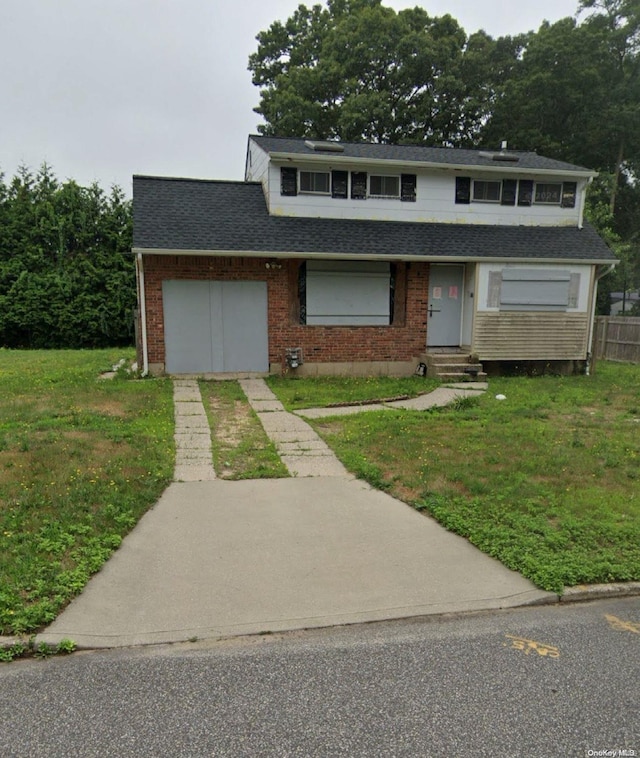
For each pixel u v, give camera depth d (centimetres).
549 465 609
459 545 426
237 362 1206
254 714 248
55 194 2323
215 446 678
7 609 316
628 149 2838
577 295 1306
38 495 477
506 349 1287
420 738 235
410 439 712
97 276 2209
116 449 626
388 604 344
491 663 289
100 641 300
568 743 234
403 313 1295
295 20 2916
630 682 275
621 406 970
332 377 1220
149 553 403
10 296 2127
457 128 2744
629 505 496
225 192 1316
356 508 496
